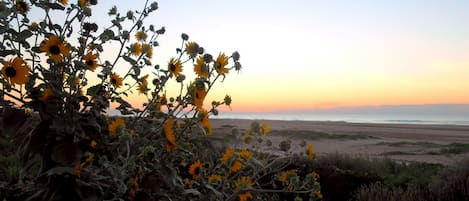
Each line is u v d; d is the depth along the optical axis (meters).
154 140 2.21
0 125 1.91
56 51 2.05
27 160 2.02
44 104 1.94
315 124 104.94
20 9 2.30
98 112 2.19
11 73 1.93
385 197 6.88
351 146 31.55
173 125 2.26
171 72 2.46
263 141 3.35
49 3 2.24
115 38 2.52
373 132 60.72
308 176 3.58
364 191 7.29
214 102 2.52
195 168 2.89
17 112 1.95
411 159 20.92
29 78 2.03
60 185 1.89
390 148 30.08
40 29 2.19
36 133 1.90
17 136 2.06
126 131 2.12
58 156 1.83
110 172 2.03
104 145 2.08
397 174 9.94
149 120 2.39
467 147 28.73
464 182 7.27
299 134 41.47
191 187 2.86
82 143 1.99
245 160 3.20
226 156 3.06
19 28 2.30
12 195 2.31
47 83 2.00
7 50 2.10
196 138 2.46
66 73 2.24
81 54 2.22
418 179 8.85
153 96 2.48
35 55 2.20
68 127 1.87
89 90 2.18
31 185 2.37
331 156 10.70
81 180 1.98
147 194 2.13
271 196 5.49
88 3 2.41
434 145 33.50
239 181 3.04
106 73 2.35
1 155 3.23
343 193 7.84
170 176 2.15
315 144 33.00
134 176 2.19
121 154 2.20
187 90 2.24
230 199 2.85
